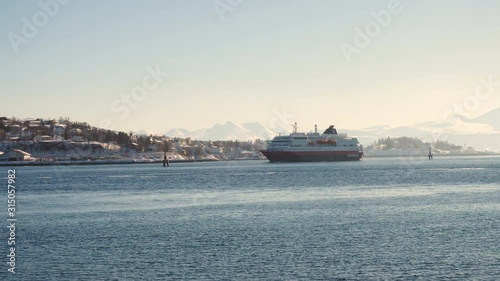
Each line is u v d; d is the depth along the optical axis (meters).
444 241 81.44
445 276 63.53
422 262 69.19
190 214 115.69
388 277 63.44
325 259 71.19
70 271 67.19
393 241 81.88
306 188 183.62
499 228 92.12
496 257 71.31
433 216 107.62
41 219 111.12
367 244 79.94
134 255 74.62
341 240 83.19
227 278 63.59
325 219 105.25
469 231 89.50
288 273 65.19
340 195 157.25
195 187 194.75
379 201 138.88
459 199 141.12
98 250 78.12
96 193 174.88
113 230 95.12
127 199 152.25
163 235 89.31
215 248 78.31
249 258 72.12
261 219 106.31
